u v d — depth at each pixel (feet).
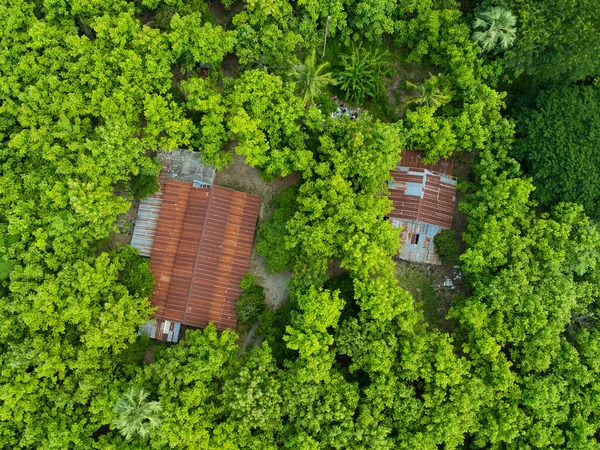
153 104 103.09
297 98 104.12
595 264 106.01
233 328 109.70
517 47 106.42
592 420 99.86
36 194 103.40
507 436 95.25
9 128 106.42
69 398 94.68
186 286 107.96
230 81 106.83
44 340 96.58
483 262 102.58
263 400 94.17
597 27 103.24
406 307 97.50
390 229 100.22
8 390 90.48
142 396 92.02
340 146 105.91
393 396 96.07
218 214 109.91
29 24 106.01
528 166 109.29
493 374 97.96
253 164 104.17
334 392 96.84
